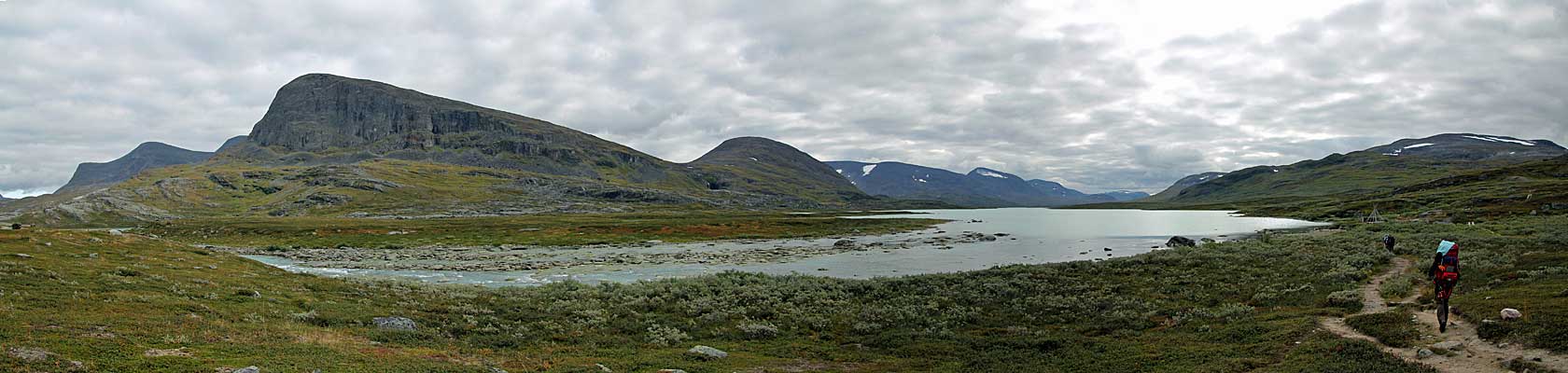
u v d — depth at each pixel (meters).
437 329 29.89
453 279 62.31
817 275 63.56
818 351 28.27
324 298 35.66
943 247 96.31
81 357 17.81
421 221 158.00
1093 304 37.53
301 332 25.34
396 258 85.31
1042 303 38.47
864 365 25.59
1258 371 20.36
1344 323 25.78
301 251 97.94
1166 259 52.66
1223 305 34.16
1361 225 109.12
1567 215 89.94
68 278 32.47
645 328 33.12
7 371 15.85
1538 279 31.02
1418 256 47.31
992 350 27.42
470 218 182.50
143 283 33.59
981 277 48.03
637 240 115.94
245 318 27.27
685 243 110.19
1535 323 20.14
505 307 37.59
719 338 31.30
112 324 22.81
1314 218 161.88
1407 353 20.36
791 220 160.25
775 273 65.00
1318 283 38.44
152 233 122.81
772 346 29.48
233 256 55.44
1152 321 32.25
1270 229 118.88
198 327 23.86
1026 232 132.88
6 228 54.12
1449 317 23.41
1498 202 122.12
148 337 21.30
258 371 17.88
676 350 27.77
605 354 26.38
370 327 28.75
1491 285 30.78
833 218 178.75
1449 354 19.48
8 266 33.12
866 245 100.94
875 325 33.66
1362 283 37.38
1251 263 49.78
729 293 42.94
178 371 17.39
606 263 77.38
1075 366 23.69
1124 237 114.44
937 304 39.06
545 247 103.12
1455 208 125.62
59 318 22.70
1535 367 17.17
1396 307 27.41
